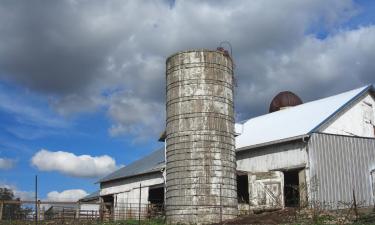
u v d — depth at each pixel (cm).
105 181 4538
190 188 2609
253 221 2403
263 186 3095
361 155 3141
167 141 2791
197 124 2673
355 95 3453
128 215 3675
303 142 3031
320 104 3612
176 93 2753
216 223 2500
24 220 2714
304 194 2938
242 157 3409
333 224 2181
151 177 3962
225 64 2806
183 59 2769
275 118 3819
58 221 2750
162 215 3269
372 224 2111
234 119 2838
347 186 3020
